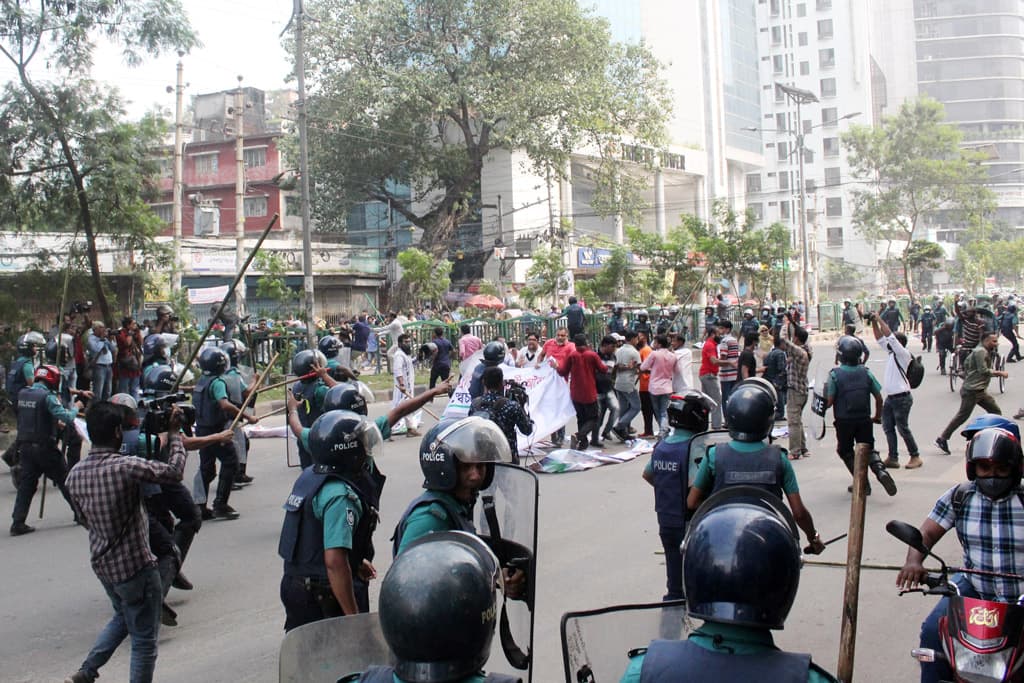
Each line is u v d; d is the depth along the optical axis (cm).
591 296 3625
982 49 12544
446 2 3556
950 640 375
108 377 1689
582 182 5472
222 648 611
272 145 4766
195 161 4888
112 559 495
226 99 5053
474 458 348
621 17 6328
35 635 648
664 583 709
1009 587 395
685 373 1457
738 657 221
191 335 2114
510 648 329
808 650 569
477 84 3556
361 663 301
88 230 1953
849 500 981
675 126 6806
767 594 220
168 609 649
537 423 1280
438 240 3981
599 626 311
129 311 2303
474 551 225
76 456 1114
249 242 3816
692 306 3881
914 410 1742
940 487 1039
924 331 3325
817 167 9481
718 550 223
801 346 1288
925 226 8994
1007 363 2742
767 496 296
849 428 977
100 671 578
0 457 1351
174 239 2750
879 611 639
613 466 1251
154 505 648
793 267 6988
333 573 396
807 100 4625
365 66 3600
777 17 9694
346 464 413
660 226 6106
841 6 9456
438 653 209
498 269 4531
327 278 3925
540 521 930
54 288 2058
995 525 400
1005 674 353
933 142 6975
